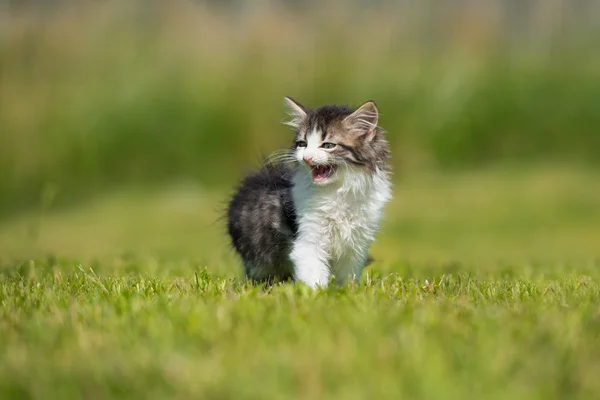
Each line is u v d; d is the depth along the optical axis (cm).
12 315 757
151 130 2612
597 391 549
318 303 775
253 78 2614
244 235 1037
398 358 604
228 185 2562
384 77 2606
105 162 2605
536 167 2584
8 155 2595
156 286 927
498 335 655
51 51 2719
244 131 2586
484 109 2628
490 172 2564
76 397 552
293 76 2602
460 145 2597
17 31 2728
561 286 949
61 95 2656
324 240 965
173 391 555
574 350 618
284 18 2716
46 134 2612
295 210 970
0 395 557
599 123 2652
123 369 585
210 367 588
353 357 607
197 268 1133
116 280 979
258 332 669
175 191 2544
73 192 2572
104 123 2614
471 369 584
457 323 703
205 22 2767
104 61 2716
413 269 1253
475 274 1144
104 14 2780
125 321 712
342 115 967
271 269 1027
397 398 540
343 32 2677
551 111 2656
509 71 2691
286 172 1030
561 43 2767
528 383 559
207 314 721
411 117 2583
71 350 634
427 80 2627
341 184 951
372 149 967
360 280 990
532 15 2789
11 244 1972
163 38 2739
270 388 554
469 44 2719
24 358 616
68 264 1254
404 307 772
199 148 2598
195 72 2659
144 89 2647
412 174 2547
